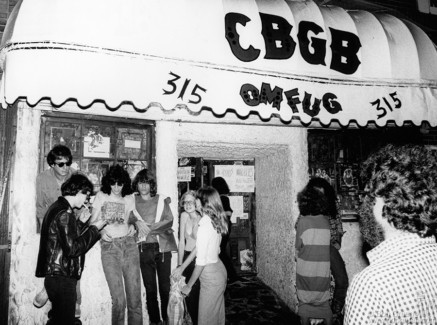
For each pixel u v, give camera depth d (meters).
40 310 3.21
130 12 2.60
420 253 1.05
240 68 2.88
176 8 2.76
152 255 3.61
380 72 3.35
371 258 1.13
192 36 2.76
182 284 3.66
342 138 4.78
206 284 3.04
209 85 2.77
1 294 3.10
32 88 2.38
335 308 3.73
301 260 3.41
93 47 2.46
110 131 3.67
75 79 2.42
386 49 3.41
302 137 4.61
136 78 2.56
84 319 3.39
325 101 3.15
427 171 1.11
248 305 4.76
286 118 2.99
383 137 4.89
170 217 3.68
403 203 1.06
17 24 2.47
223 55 2.84
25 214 3.18
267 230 5.45
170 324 3.44
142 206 3.63
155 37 2.64
